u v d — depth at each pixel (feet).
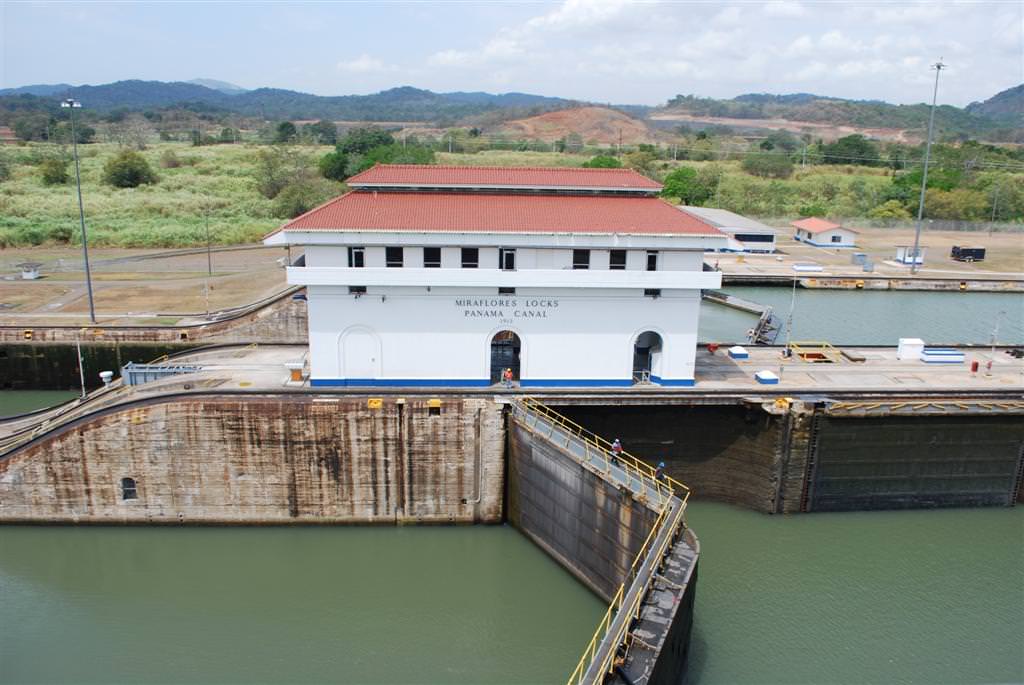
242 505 164.55
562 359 174.19
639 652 104.68
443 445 163.22
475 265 168.45
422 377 172.86
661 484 142.82
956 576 151.94
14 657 130.31
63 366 245.86
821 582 148.87
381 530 166.50
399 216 168.45
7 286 309.22
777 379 183.11
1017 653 130.52
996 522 173.47
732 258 419.13
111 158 581.12
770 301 347.56
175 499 163.63
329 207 170.91
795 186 627.05
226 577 151.33
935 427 172.35
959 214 557.74
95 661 129.80
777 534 166.20
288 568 153.79
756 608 140.56
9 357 244.42
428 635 135.74
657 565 119.34
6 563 156.25
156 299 293.02
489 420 162.50
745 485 176.96
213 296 298.76
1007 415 171.94
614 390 172.65
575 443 152.87
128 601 144.66
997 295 367.45
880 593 145.79
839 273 385.50
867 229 528.63
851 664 126.62
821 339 285.23
